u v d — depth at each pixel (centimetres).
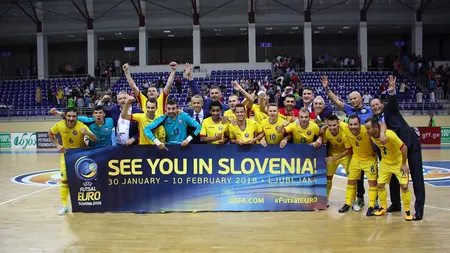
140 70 2700
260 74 2552
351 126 614
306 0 2647
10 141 2164
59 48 3347
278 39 3212
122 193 669
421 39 2675
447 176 1040
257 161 667
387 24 2716
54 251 488
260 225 584
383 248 482
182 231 559
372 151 642
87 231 566
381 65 2734
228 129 680
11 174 1188
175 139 674
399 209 663
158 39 3275
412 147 615
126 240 524
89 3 2736
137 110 719
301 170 668
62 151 666
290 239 520
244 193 666
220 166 665
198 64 2653
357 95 685
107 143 689
